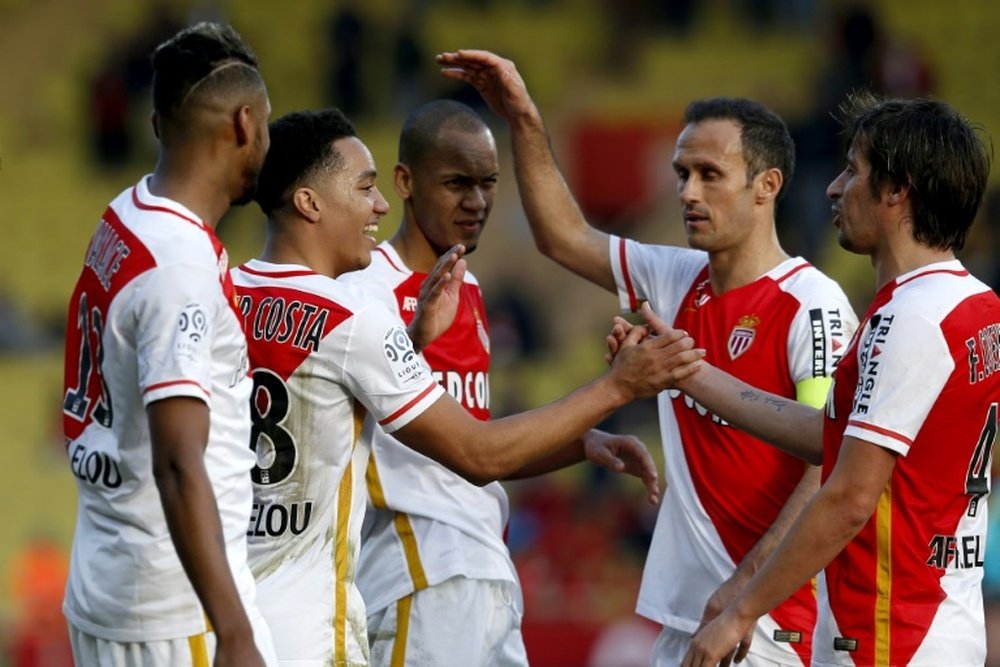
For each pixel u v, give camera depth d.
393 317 15.70
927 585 14.91
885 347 14.63
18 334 61.38
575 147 67.25
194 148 13.74
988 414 14.95
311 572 15.81
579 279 65.19
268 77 73.25
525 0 77.56
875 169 15.21
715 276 19.44
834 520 14.66
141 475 13.41
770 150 18.97
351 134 16.52
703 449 19.00
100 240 13.87
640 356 15.96
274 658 13.99
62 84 74.12
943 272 15.02
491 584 19.78
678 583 19.20
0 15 78.75
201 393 12.85
